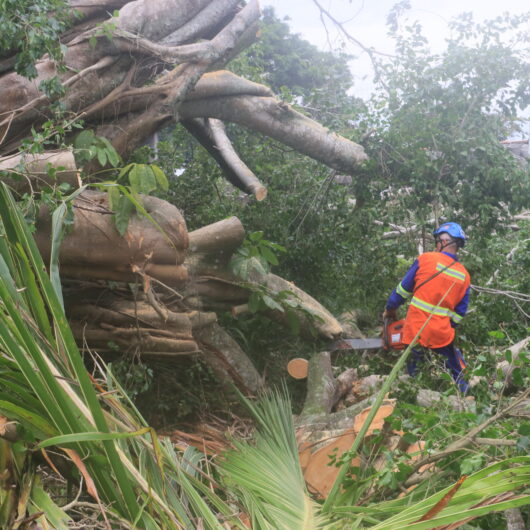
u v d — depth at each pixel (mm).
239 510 2438
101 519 1998
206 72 5785
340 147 6266
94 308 3998
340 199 6938
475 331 5391
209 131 6832
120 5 5281
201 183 7125
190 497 2096
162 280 3916
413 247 6738
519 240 7090
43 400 1697
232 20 5668
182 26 5500
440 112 6211
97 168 4887
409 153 6293
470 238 6309
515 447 2271
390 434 2938
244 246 4508
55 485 2631
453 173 6160
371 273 6719
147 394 4176
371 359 4969
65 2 4328
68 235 3580
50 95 4145
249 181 6566
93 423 1775
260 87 6137
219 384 4457
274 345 5184
